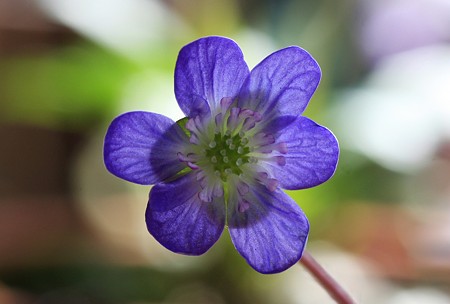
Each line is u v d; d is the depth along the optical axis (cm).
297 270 20
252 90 15
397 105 23
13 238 21
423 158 23
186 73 15
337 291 16
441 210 24
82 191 24
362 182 23
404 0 29
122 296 20
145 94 22
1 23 25
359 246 22
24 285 20
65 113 25
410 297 20
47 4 23
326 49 25
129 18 23
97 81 23
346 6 27
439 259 21
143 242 22
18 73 24
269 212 15
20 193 26
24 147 26
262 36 24
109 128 14
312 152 15
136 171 15
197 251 15
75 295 20
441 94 24
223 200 15
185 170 15
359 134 22
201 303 20
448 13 29
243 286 21
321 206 22
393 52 28
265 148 15
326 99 24
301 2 26
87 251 21
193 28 25
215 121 15
